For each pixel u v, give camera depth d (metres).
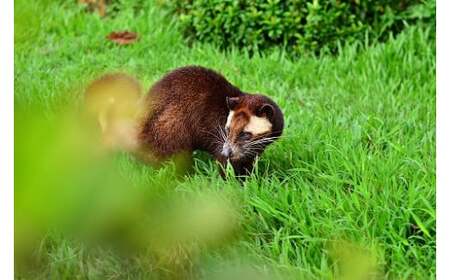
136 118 7.87
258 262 6.02
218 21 11.77
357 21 11.48
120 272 5.93
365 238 6.12
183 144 7.84
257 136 7.32
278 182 7.23
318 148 8.05
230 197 6.86
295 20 11.39
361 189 6.75
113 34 12.39
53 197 3.08
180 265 5.78
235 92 7.95
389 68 10.72
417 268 5.96
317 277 5.75
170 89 7.88
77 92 7.60
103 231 3.56
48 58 11.74
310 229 6.42
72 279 6.05
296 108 9.44
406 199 6.77
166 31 12.43
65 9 13.82
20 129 3.03
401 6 11.48
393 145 7.72
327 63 10.98
